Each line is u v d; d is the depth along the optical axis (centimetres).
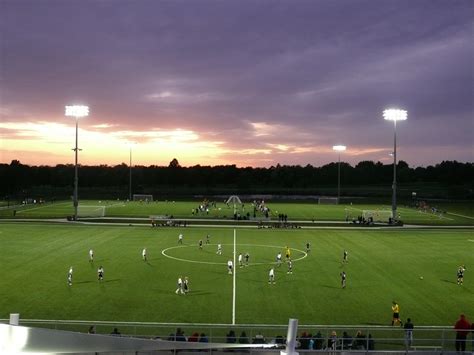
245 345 1741
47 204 15925
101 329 3994
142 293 5100
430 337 3919
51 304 4656
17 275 5806
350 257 7194
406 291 5309
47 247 7694
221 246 8069
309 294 5138
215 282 5609
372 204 17750
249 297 4994
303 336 3428
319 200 18400
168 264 6575
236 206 15738
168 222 10625
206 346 1656
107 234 9212
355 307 4694
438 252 7681
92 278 5712
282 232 9844
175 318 4300
